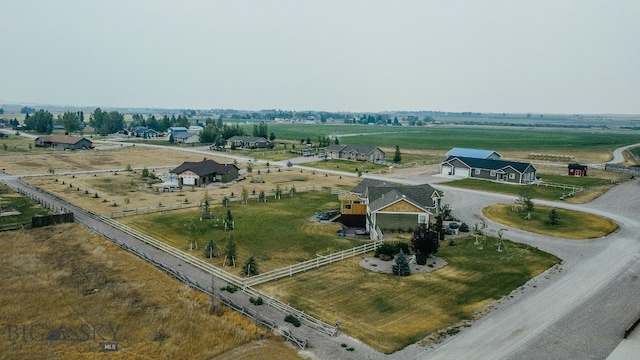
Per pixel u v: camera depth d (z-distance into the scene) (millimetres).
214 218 61812
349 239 53812
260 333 30422
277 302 35500
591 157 152625
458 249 50000
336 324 31422
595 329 31797
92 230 53000
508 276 41906
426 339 30297
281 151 149750
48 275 39562
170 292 36625
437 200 66062
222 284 38844
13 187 79188
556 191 85312
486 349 29078
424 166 120250
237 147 159250
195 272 41531
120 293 36188
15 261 42562
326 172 106875
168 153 141125
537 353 28625
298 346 29141
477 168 99500
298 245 50812
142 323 31500
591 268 44219
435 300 36531
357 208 60875
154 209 66625
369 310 34594
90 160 121000
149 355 27781
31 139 173250
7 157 121062
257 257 46594
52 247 47031
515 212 68062
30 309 33188
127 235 52594
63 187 82000
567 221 62844
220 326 31141
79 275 39719
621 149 184625
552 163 133375
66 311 33031
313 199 75625
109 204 69500
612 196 80688
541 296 37438
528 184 92312
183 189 83875
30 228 53156
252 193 80375
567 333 31219
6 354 27375
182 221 60219
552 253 48906
